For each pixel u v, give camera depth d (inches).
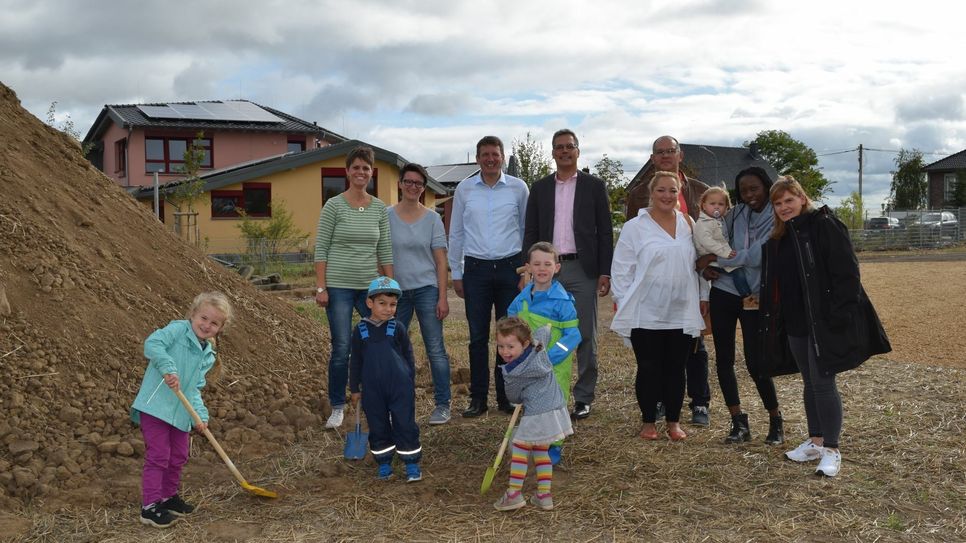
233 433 214.2
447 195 1195.9
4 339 206.8
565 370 194.9
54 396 201.5
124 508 172.1
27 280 229.6
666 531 160.6
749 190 218.2
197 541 156.3
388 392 192.1
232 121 1240.2
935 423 233.1
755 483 187.0
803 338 200.1
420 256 249.0
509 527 163.5
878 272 845.8
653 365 221.3
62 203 274.5
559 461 204.5
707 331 237.9
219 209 1042.7
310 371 277.3
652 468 197.5
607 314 522.9
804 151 2625.5
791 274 199.8
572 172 246.1
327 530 162.1
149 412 164.6
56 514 166.6
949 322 463.5
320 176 1067.9
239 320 282.5
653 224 222.7
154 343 165.3
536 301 202.7
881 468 195.5
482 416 253.8
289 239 1008.2
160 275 278.7
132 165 1194.0
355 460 207.6
